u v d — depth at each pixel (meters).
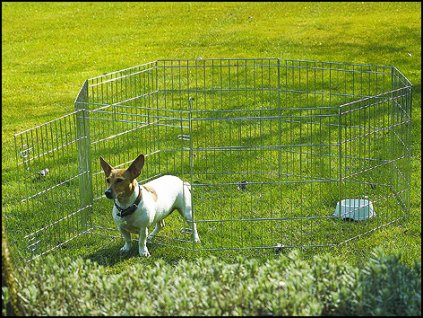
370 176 11.34
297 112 14.58
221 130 13.70
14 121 15.20
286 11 25.47
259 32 22.41
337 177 11.45
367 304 6.62
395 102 10.66
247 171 11.59
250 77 17.53
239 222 10.08
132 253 9.32
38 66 19.97
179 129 13.74
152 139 13.22
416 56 18.67
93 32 24.00
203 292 6.80
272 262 7.43
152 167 12.14
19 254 8.75
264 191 11.08
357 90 16.06
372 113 14.30
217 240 9.57
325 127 13.71
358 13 24.34
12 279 6.89
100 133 13.39
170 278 7.20
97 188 10.66
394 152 11.09
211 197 10.97
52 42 22.91
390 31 21.38
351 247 9.20
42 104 16.44
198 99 15.85
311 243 9.30
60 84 18.08
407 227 9.73
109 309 6.68
